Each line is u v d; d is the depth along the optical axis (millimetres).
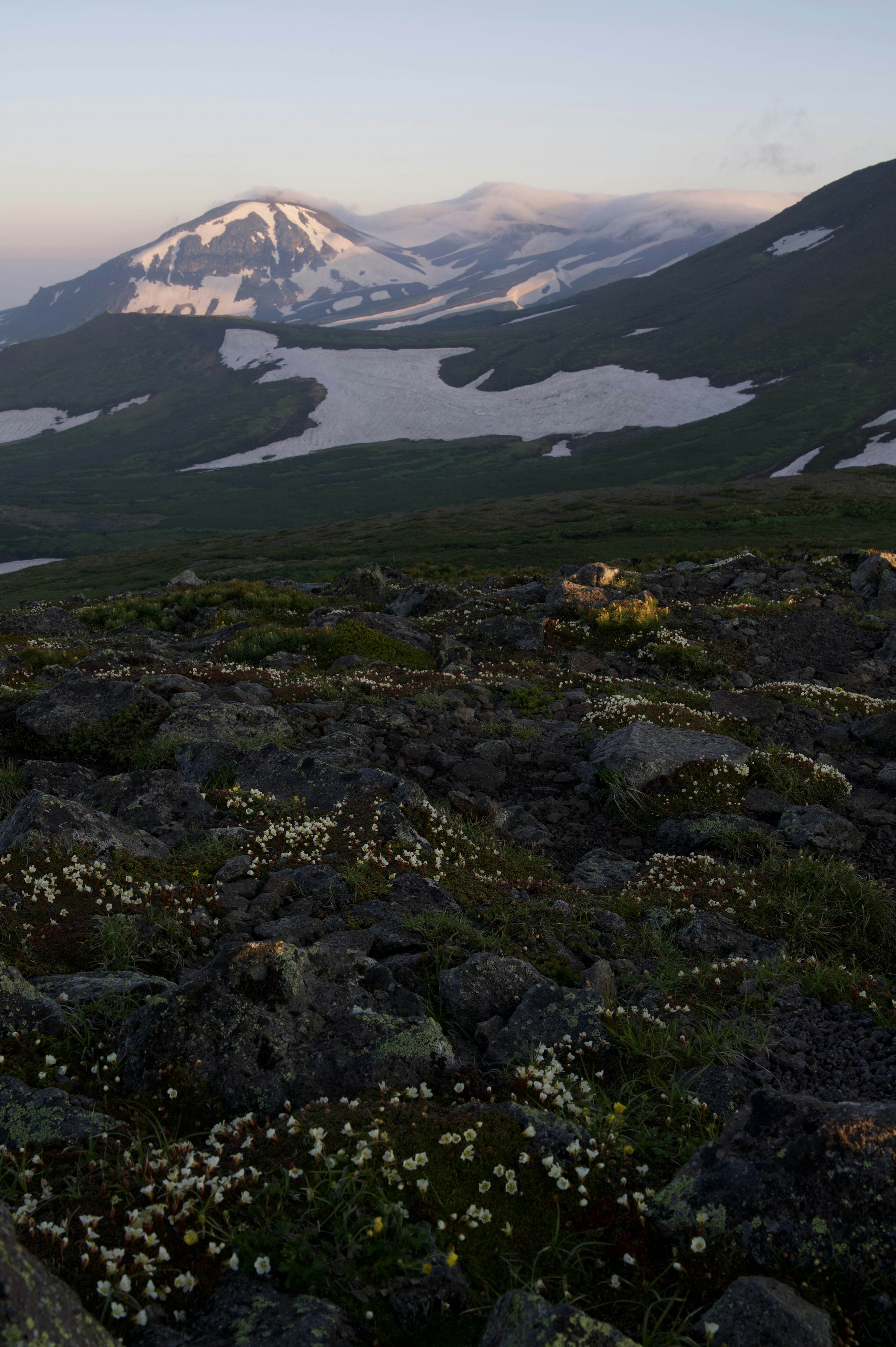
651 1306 3727
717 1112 5402
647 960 7922
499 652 22953
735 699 16953
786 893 9422
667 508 114062
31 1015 5613
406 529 122562
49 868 7848
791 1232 4086
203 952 7027
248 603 31781
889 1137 4301
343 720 15352
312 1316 3426
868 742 16078
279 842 9391
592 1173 4516
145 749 12609
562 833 11875
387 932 7441
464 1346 3508
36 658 19719
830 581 33656
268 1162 4371
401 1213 4004
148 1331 3383
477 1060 5875
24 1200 3984
